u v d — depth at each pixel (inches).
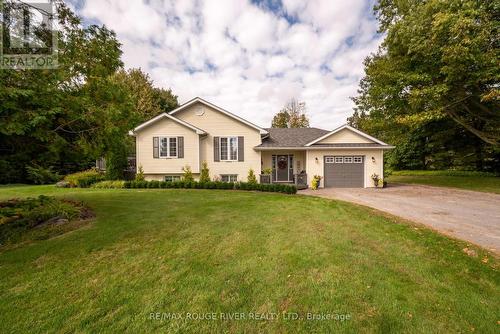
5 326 85.7
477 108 578.2
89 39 246.4
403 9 527.2
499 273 125.6
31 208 245.9
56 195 407.8
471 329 85.7
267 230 201.5
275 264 135.8
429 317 91.4
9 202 269.3
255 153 593.6
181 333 82.7
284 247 162.4
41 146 217.9
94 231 194.4
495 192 457.1
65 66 224.4
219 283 115.1
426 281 117.9
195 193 431.5
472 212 280.4
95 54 249.4
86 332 83.0
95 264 135.6
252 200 353.4
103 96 254.8
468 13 403.5
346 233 194.1
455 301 101.4
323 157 567.5
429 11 440.5
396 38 510.9
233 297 103.5
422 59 506.0
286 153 634.2
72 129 237.8
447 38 429.7
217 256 147.3
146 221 226.8
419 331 84.3
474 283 116.3
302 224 220.7
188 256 147.2
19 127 166.9
